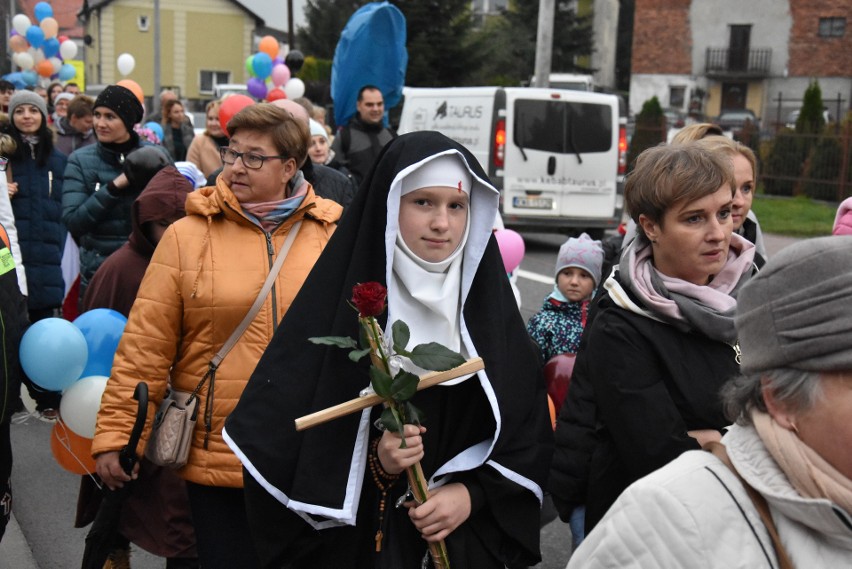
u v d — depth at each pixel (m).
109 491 3.37
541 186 14.34
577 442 3.00
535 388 2.47
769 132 26.59
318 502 2.27
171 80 52.41
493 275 2.44
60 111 11.52
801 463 1.43
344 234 2.40
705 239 2.62
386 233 2.33
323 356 2.35
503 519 2.37
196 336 3.10
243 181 3.19
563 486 3.00
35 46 22.08
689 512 1.47
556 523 4.94
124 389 3.07
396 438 2.20
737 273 2.73
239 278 3.10
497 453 2.36
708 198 2.60
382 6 8.96
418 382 2.14
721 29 42.38
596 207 14.68
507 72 43.44
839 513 1.38
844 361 1.41
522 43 43.78
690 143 2.76
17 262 4.59
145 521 3.52
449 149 2.34
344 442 2.29
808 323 1.43
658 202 2.63
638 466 2.56
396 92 9.37
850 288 1.42
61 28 65.94
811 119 22.95
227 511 3.05
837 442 1.42
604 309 2.72
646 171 2.68
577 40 44.72
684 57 43.00
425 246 2.37
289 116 3.22
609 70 52.62
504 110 14.11
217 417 3.05
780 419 1.49
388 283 2.33
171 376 3.17
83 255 5.49
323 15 41.03
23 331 3.46
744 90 42.97
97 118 5.63
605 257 5.03
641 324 2.60
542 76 20.11
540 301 10.67
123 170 5.33
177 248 3.12
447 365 2.13
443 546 2.30
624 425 2.58
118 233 5.43
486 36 38.06
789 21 41.66
